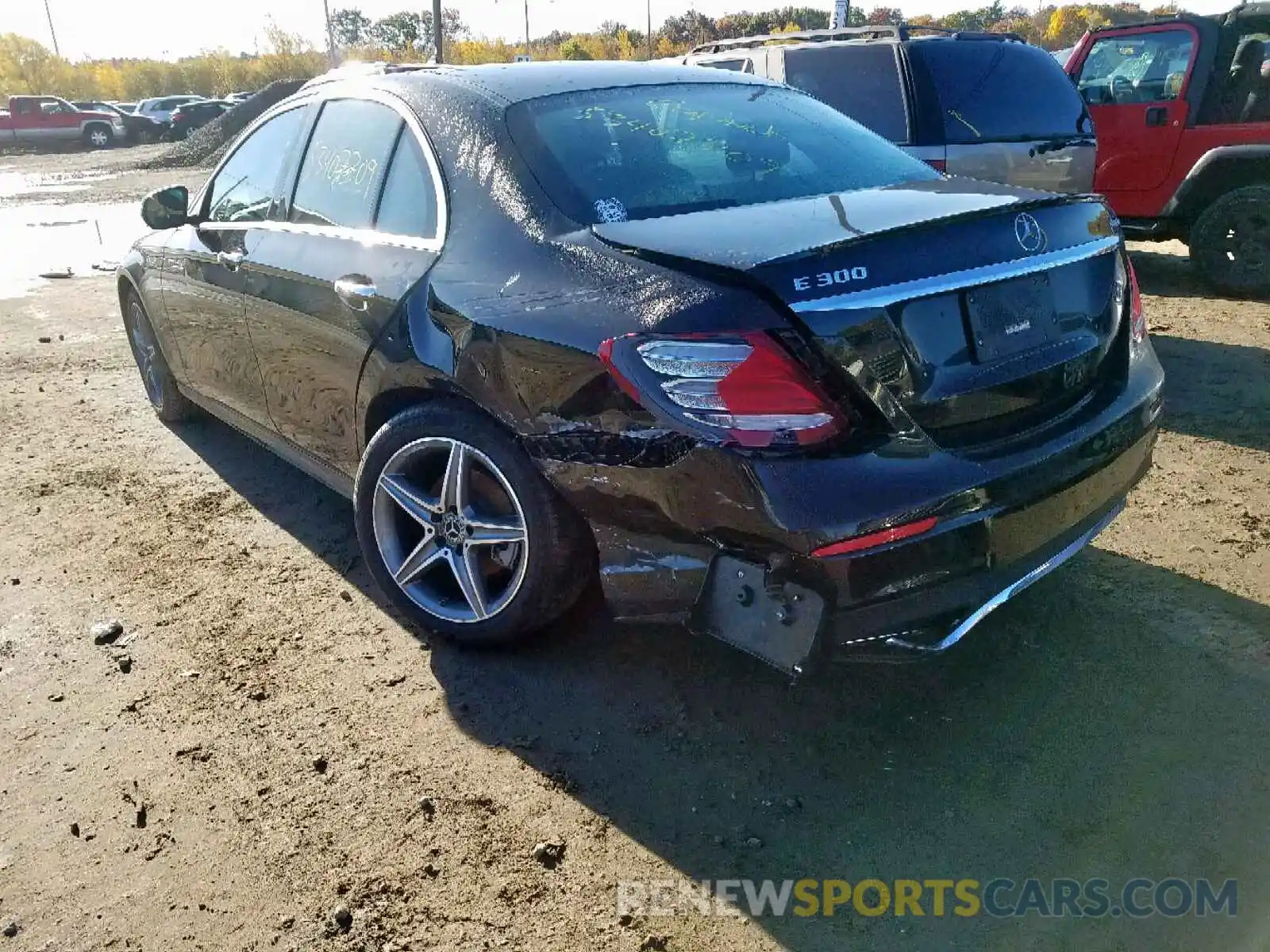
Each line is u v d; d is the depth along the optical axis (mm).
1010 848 2328
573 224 2748
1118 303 2830
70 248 11859
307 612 3422
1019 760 2596
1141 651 3006
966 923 2143
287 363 3709
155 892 2281
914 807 2461
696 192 2920
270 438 4129
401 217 3221
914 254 2350
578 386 2484
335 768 2652
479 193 2973
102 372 6328
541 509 2748
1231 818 2379
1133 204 7941
